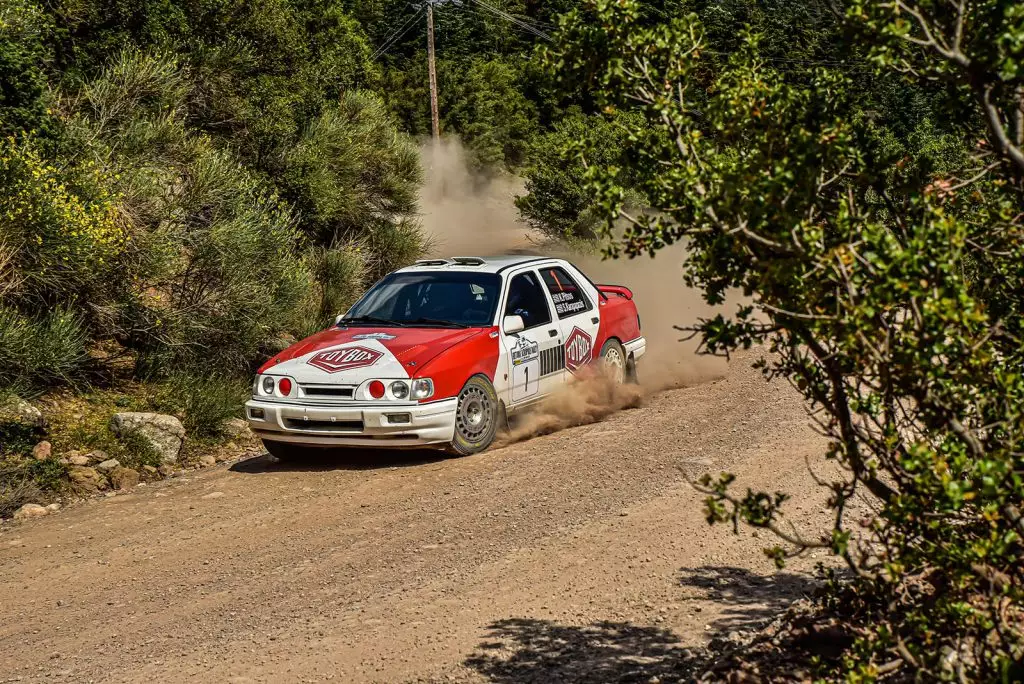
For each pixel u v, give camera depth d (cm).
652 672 448
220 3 1677
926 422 317
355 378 895
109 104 1462
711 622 505
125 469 952
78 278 1135
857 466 325
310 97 1858
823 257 290
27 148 1123
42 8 1446
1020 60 284
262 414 923
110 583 646
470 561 637
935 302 277
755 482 757
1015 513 294
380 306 1035
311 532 730
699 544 632
